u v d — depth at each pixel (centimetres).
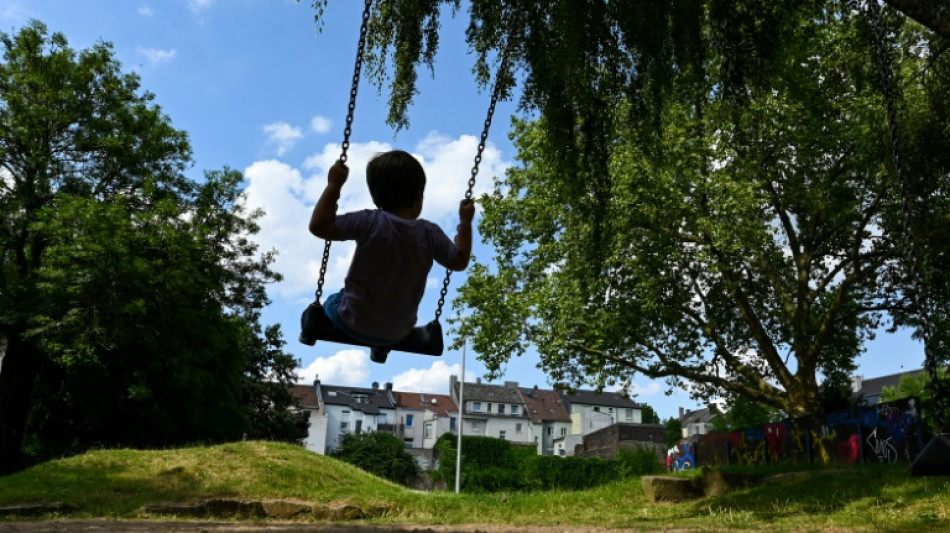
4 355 2628
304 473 1527
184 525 928
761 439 2155
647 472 5084
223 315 3019
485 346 2242
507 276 2367
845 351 2466
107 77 2808
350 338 395
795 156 2075
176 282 2508
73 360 2277
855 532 741
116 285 2445
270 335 5109
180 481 1414
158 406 2834
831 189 2025
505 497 1502
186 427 2983
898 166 578
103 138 2728
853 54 1748
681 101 1123
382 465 7050
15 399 2653
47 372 2895
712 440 2616
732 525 883
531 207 2236
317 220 349
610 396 10325
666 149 1812
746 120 1819
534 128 2173
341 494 1428
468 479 5112
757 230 1920
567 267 2089
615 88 1014
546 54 981
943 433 480
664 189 1878
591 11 952
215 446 1692
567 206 1919
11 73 2656
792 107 1845
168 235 2522
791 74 1858
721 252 2019
